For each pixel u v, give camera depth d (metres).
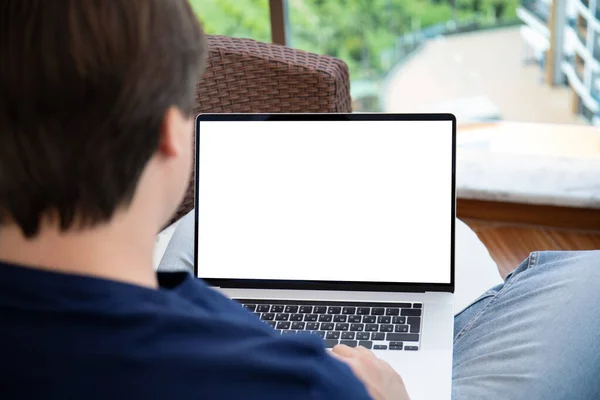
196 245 1.21
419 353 1.06
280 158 1.20
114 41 0.45
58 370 0.43
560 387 1.04
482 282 1.29
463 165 2.18
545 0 2.06
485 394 1.05
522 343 1.10
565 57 2.12
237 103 1.59
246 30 2.17
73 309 0.44
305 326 1.12
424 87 2.23
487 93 2.18
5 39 0.44
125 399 0.44
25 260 0.47
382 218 1.18
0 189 0.46
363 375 0.73
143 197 0.49
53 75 0.44
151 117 0.47
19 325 0.44
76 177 0.46
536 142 2.21
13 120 0.44
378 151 1.18
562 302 1.14
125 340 0.44
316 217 1.19
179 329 0.46
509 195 2.09
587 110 2.16
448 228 1.16
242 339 0.48
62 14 0.44
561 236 2.08
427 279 1.17
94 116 0.45
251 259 1.20
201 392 0.45
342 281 1.18
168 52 0.47
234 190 1.20
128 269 0.48
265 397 0.46
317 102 1.58
